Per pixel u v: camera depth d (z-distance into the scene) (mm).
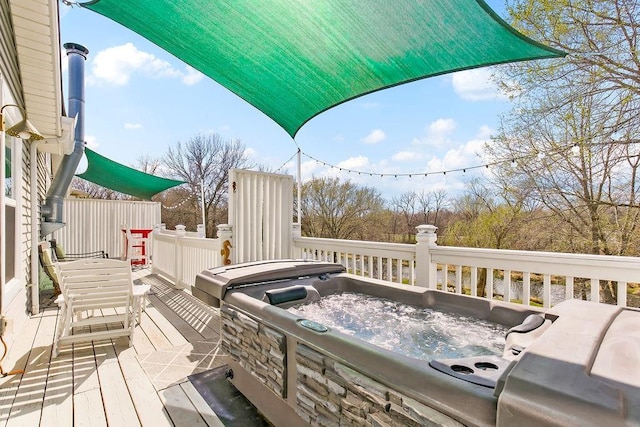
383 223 13391
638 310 1571
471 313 2398
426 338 2277
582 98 6312
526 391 903
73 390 2340
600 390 845
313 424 1568
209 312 4211
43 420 1996
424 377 1144
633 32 5781
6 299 3137
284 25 2582
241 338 2207
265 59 3055
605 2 5867
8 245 3367
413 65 2682
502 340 2064
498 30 1997
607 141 6184
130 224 9938
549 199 7121
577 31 6199
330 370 1479
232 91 3701
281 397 1787
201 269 4797
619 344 1128
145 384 2430
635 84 5844
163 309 4348
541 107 6770
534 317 1853
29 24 2977
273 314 1912
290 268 3012
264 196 4500
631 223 6238
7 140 3395
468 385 1058
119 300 3209
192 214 20422
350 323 2555
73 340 2969
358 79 3072
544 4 6250
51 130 4832
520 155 7250
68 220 9047
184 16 2598
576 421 800
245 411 2107
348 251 4047
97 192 19031
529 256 2533
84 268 3066
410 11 2102
